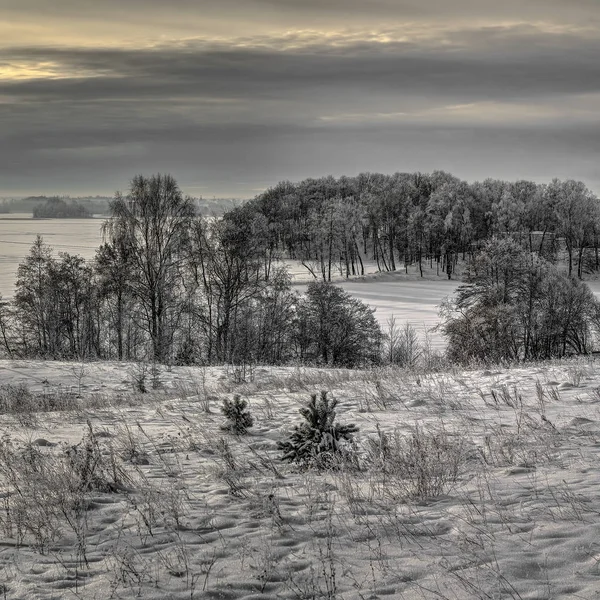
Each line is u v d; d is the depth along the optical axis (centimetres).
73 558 596
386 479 823
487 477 799
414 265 14125
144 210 4956
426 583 514
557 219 12900
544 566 529
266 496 741
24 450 1020
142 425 1363
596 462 829
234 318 4975
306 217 15888
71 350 5425
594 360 2220
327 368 2912
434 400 1491
